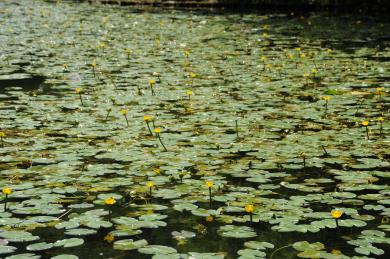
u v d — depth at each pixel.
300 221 3.06
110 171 3.79
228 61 8.33
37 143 4.38
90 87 6.49
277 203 3.31
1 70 7.43
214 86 6.61
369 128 4.91
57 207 3.21
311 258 2.63
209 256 2.62
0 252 2.66
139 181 3.64
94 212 3.15
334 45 10.05
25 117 5.14
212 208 3.24
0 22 13.04
